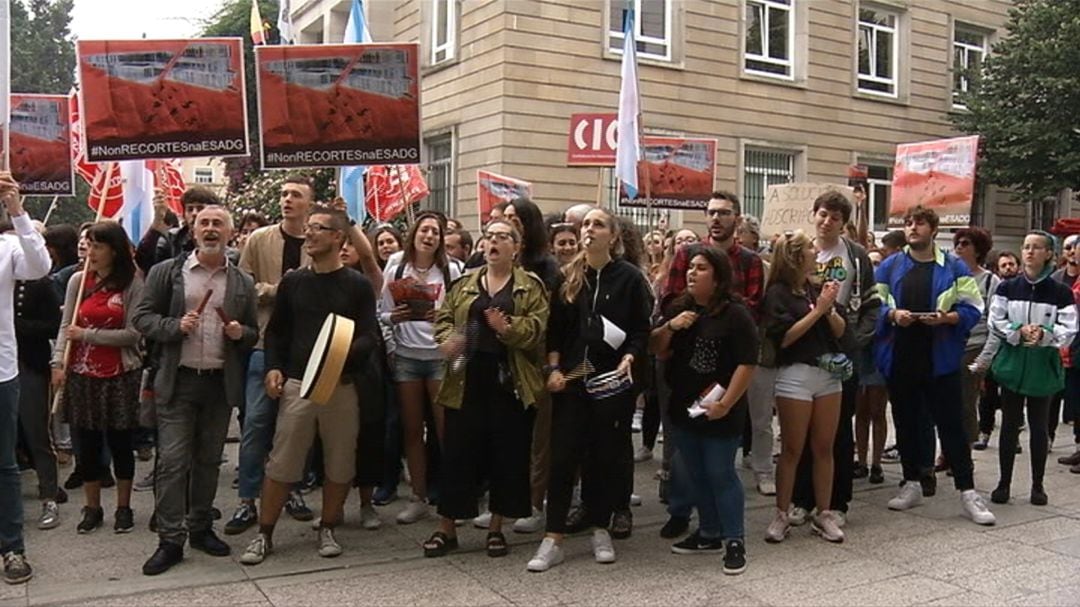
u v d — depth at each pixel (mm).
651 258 8578
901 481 6785
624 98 9367
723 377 5164
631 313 5316
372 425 5805
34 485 6977
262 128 6789
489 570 5164
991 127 19531
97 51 6508
